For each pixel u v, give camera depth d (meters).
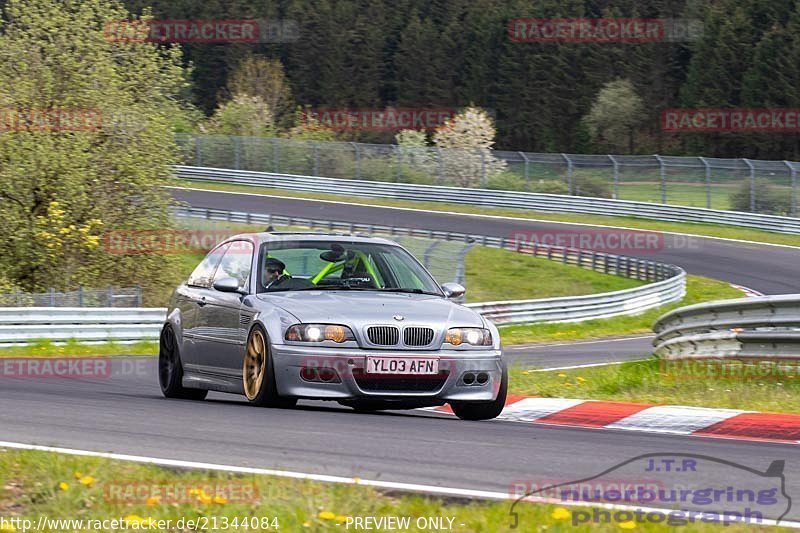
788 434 25.23
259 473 17.72
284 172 183.25
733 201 149.88
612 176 159.50
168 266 96.62
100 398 29.62
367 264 29.36
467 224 145.38
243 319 27.48
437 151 172.50
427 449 20.83
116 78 97.00
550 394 33.72
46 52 95.19
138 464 18.55
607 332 86.62
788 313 37.88
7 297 75.06
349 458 19.70
